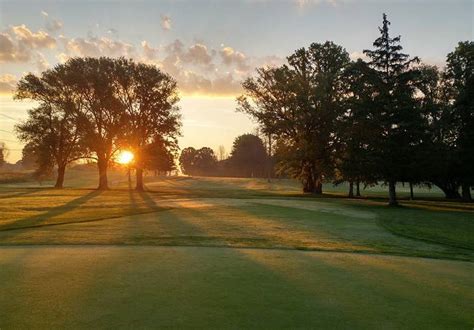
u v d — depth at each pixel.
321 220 19.22
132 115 52.91
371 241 13.06
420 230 16.70
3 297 5.84
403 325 5.00
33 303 5.58
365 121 32.03
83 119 50.44
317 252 10.33
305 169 52.16
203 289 6.41
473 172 37.47
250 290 6.41
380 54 32.56
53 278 6.96
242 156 131.75
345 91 44.69
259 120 51.16
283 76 49.59
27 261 8.41
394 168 31.62
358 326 4.93
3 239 11.81
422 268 8.56
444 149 36.47
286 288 6.59
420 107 32.91
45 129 52.03
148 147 54.19
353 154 33.66
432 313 5.48
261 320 5.05
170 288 6.42
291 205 28.67
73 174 109.06
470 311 5.59
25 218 17.78
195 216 19.91
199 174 163.50
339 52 50.66
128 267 7.92
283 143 51.88
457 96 39.16
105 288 6.36
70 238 12.07
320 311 5.46
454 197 47.81
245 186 79.50
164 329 4.68
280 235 13.66
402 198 47.78
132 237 12.45
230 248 10.64
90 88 50.66
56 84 50.62
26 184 77.88
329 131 45.78
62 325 4.77
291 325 4.90
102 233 13.33
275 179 101.25
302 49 51.19
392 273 7.97
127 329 4.67
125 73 51.78
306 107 46.81
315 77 48.56
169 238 12.38
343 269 8.21
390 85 32.19
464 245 12.99
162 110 53.84
